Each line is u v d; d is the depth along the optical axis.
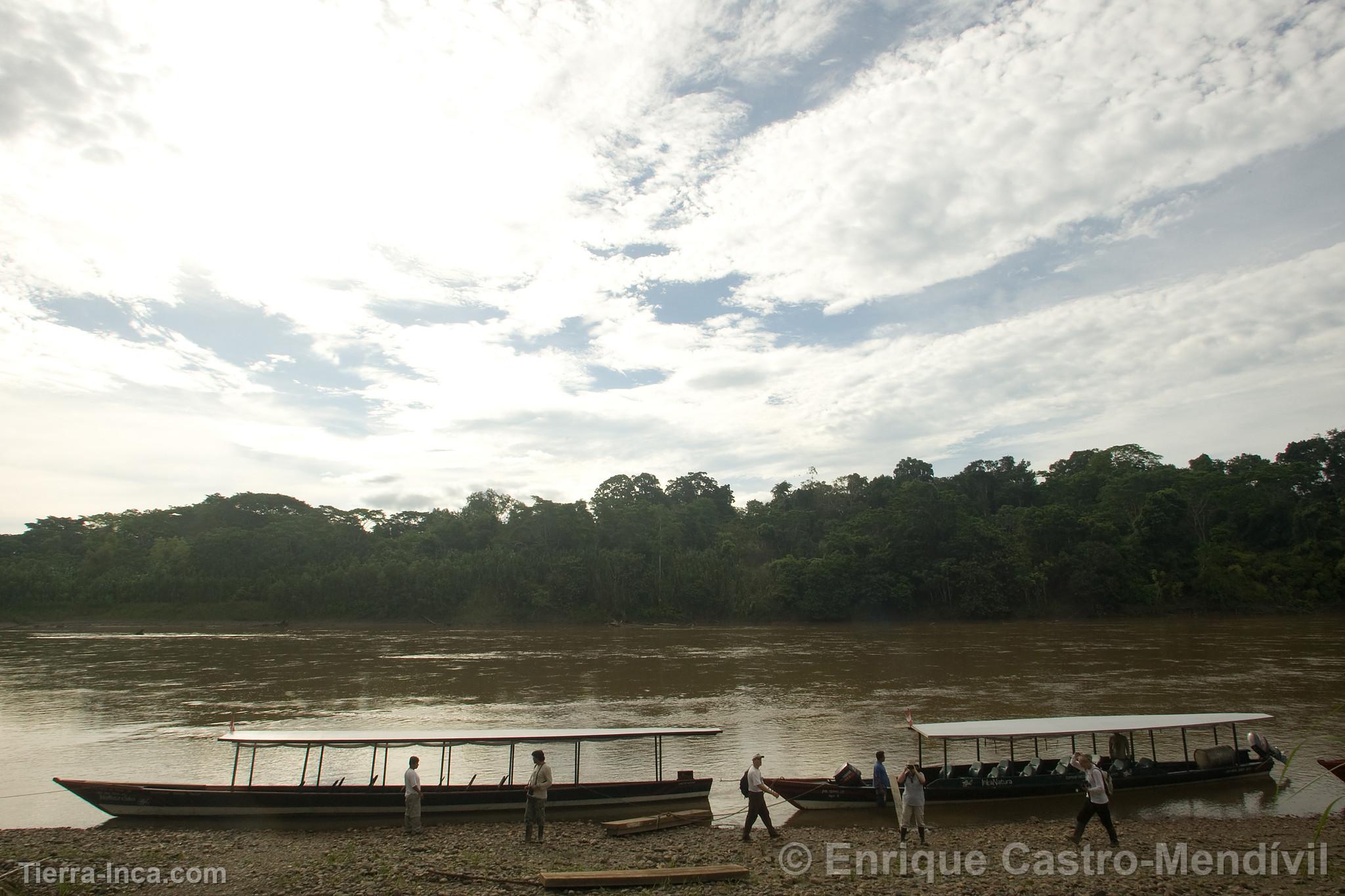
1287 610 109.50
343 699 48.69
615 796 24.56
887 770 29.64
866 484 159.75
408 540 148.25
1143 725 26.09
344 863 19.14
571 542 136.62
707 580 122.94
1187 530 123.12
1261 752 27.80
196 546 136.00
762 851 20.17
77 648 85.56
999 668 60.03
